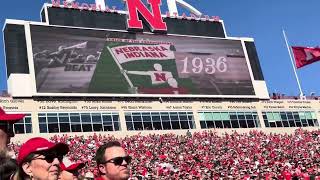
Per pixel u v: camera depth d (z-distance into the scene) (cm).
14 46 5244
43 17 5634
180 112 5897
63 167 679
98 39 5662
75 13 5709
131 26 5888
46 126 5075
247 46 6644
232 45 6519
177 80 5934
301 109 6812
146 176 3209
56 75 5266
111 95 5472
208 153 4641
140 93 5653
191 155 4484
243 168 3838
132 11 6009
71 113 5259
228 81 6272
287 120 6612
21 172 443
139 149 4575
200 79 6081
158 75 5844
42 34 5391
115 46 5731
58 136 5041
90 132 5269
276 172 3588
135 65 5756
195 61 6147
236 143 5284
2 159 436
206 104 6103
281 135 6078
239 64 6456
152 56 5906
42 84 5169
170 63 5978
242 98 6331
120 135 5409
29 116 5031
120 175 544
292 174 3397
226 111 6197
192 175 3288
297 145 5422
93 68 5488
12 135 457
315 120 6850
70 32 5538
